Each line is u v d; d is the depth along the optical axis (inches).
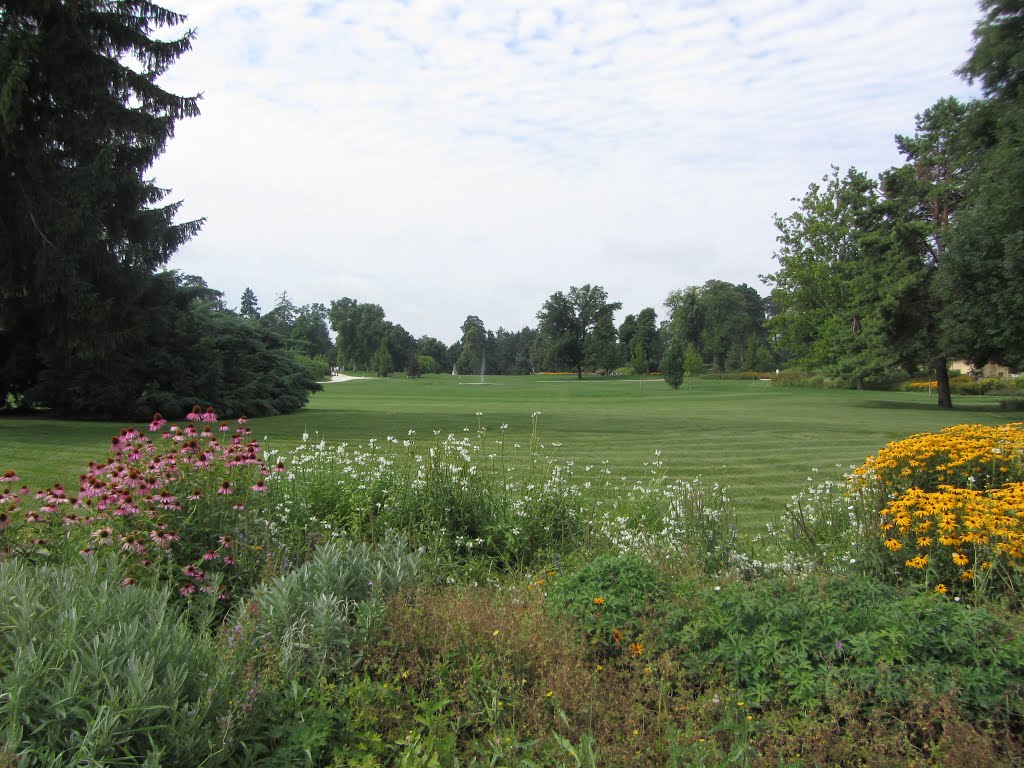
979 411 1168.2
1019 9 815.7
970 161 1092.5
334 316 4702.3
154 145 699.4
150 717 90.8
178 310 850.1
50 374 808.9
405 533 199.9
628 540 222.2
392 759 106.2
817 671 118.0
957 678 111.7
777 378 2482.8
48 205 612.1
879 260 1389.0
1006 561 160.4
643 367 3535.9
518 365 5428.2
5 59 575.2
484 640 132.3
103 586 118.0
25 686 88.1
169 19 716.7
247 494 186.7
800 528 243.0
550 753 102.8
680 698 116.1
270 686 110.7
